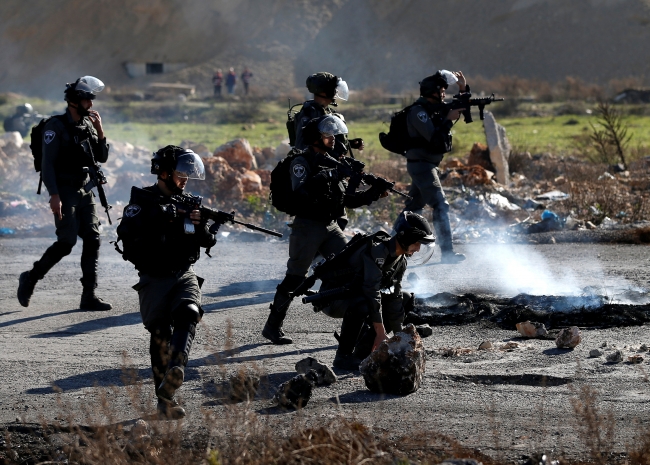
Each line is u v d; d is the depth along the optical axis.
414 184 37.34
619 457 15.91
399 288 22.52
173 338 18.92
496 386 20.86
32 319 30.30
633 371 21.38
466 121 36.84
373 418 18.39
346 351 22.80
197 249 19.73
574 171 62.25
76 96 30.00
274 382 21.55
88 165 30.45
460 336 25.94
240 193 53.66
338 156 25.30
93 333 28.12
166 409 18.58
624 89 166.38
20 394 21.58
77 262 40.56
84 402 20.59
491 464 15.77
